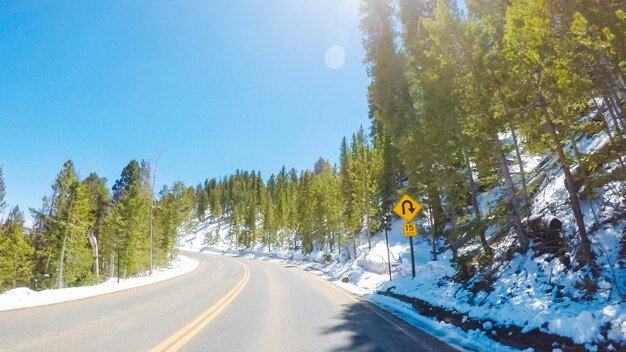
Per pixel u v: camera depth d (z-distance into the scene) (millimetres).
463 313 9633
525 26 8242
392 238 30656
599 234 9383
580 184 11836
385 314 10406
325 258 46062
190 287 18859
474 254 13094
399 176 37156
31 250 42656
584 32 6586
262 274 29531
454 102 15617
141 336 7203
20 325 8180
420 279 16016
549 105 9211
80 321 8844
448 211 23062
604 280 7699
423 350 6242
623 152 8836
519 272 10734
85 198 38531
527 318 7562
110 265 49250
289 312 10703
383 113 28000
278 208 78625
